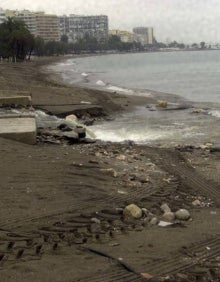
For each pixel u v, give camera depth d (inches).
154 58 7706.7
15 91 1358.3
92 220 359.9
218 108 1252.5
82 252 297.1
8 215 359.9
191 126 959.0
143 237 326.6
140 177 508.4
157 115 1145.4
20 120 783.1
